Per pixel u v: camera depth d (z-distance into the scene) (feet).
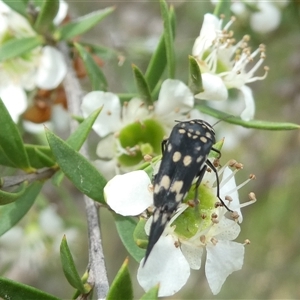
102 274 0.25
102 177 0.25
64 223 0.42
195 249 0.25
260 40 0.40
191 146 0.24
